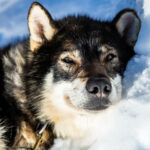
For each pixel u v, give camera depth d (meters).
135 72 3.65
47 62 3.87
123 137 3.07
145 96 3.21
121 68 3.85
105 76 3.46
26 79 3.98
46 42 4.01
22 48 4.40
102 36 3.83
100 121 3.55
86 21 4.26
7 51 4.59
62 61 3.74
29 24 3.97
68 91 3.61
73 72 3.65
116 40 3.97
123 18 4.09
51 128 3.97
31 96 3.91
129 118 3.16
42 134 3.90
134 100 3.26
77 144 3.77
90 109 3.50
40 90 3.84
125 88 3.63
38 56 4.00
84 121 3.74
